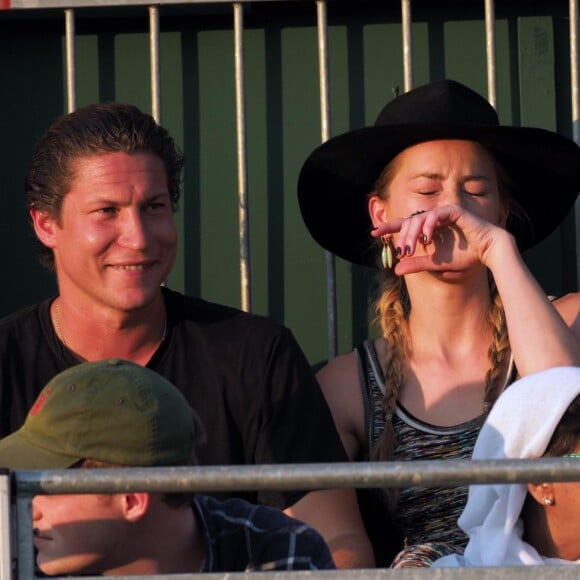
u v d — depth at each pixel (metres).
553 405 9.46
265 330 11.85
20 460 8.10
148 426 8.11
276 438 11.45
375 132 12.98
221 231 15.01
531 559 9.36
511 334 11.57
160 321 11.71
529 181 13.87
